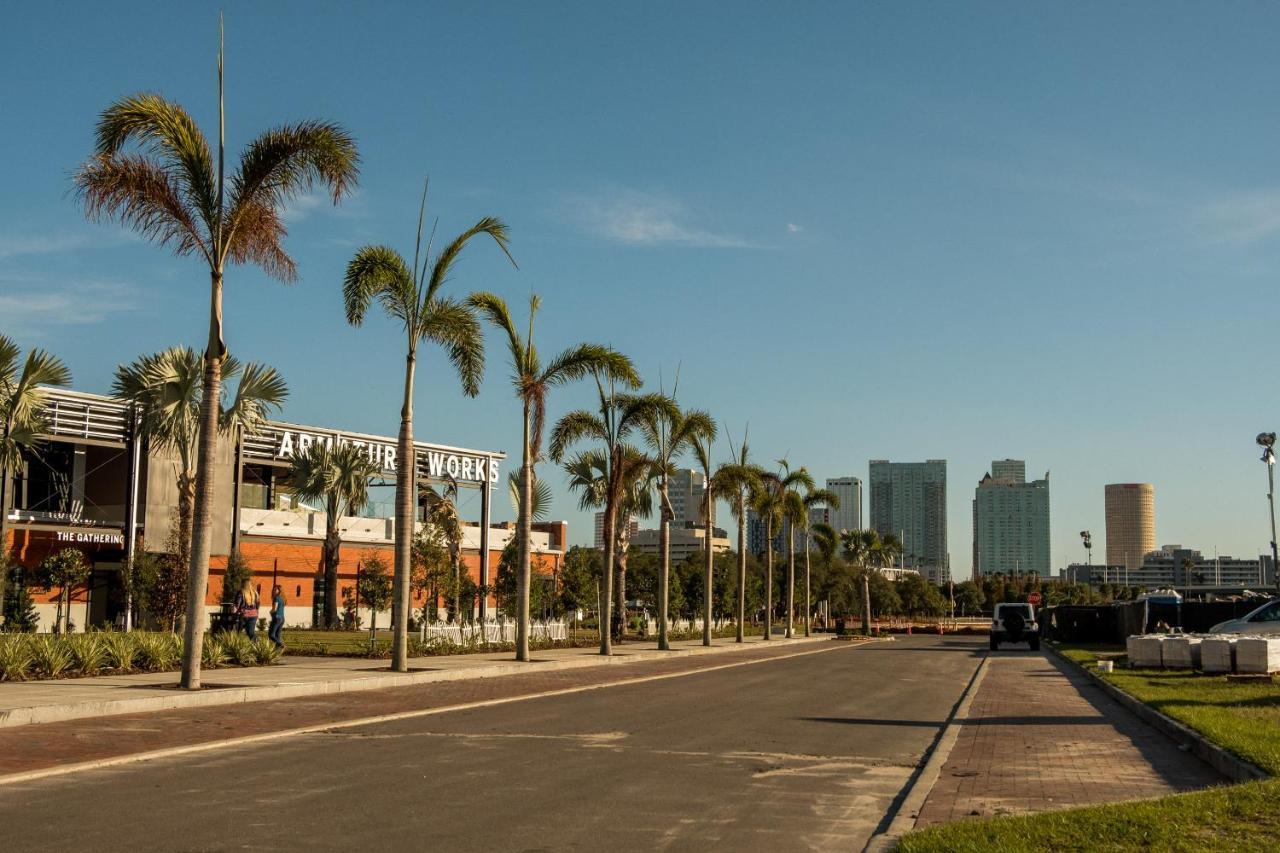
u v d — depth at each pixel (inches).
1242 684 886.4
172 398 1288.1
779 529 2260.1
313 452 1985.7
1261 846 275.7
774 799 381.7
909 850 281.1
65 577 1492.4
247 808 349.7
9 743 496.1
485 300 1147.9
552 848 301.0
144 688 717.3
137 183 720.3
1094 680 1042.7
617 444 1390.3
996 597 5787.4
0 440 1283.2
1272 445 1989.4
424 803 361.1
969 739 564.4
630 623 2229.3
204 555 732.0
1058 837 288.4
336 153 759.1
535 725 594.6
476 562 2549.2
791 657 1509.6
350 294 954.7
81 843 299.0
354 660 1079.6
